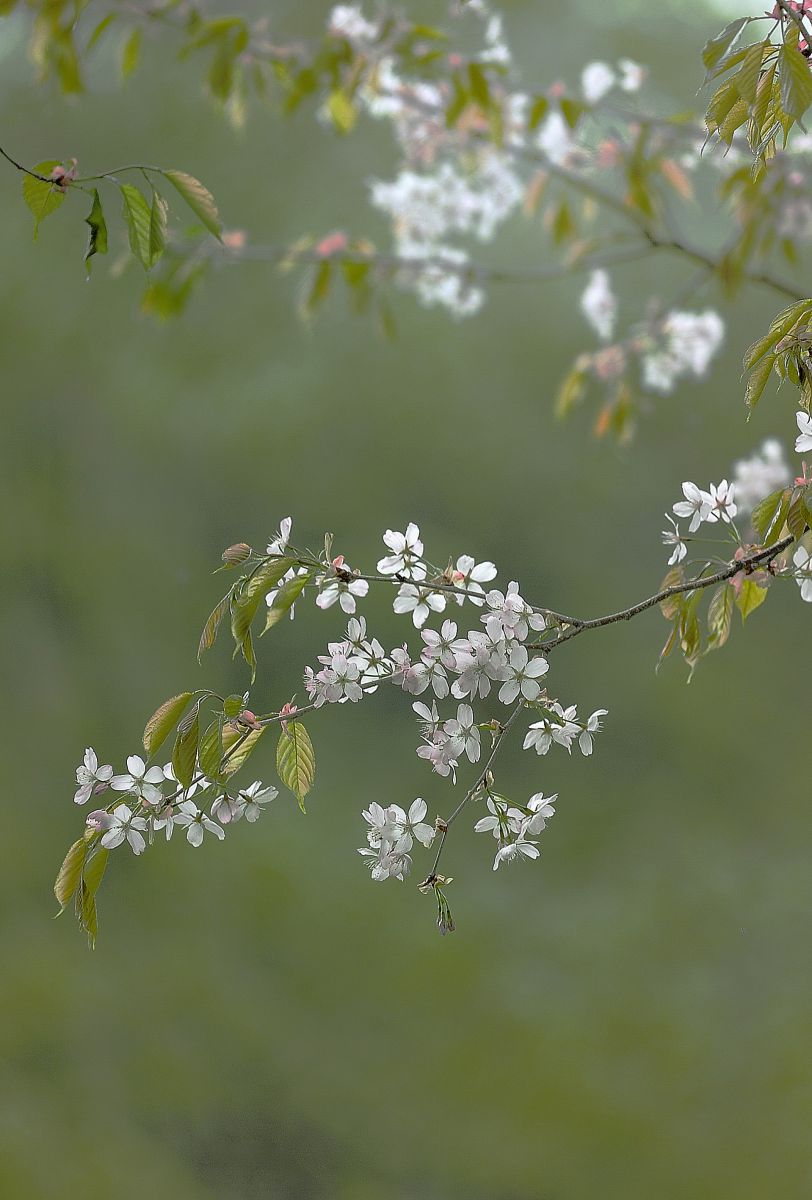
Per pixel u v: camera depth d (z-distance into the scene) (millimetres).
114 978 10078
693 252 3770
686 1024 10078
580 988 10570
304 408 14117
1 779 11484
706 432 14453
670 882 11906
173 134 14406
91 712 12477
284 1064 9633
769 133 1558
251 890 11109
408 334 14695
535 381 14852
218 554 13828
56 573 12930
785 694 13617
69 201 13859
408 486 14445
